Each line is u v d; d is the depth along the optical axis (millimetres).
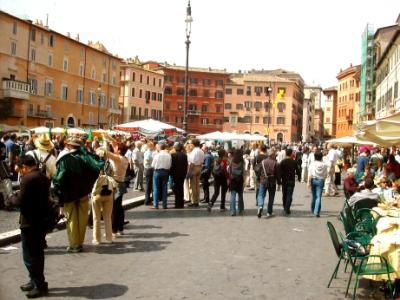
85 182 9266
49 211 6984
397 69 43250
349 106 104375
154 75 98938
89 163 9273
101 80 75812
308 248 10328
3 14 53938
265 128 116438
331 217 15078
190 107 116188
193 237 11219
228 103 117688
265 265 8773
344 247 7141
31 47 59250
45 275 7852
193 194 17312
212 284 7496
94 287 7246
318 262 9102
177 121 115500
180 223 13219
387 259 7020
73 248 9484
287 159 15430
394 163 16906
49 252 9484
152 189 17469
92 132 29734
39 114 60719
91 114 73312
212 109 117312
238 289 7270
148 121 26156
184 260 8984
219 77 117438
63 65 66000
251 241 10914
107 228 10336
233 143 47969
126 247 10031
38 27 60062
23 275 7859
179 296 6867
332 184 22641
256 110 116875
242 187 15219
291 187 15469
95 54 73812
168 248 9977
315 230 12609
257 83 116750
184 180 18141
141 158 21188
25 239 6844
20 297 6773
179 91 115250
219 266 8617
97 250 9711
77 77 69312
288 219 14445
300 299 6863
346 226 8656
